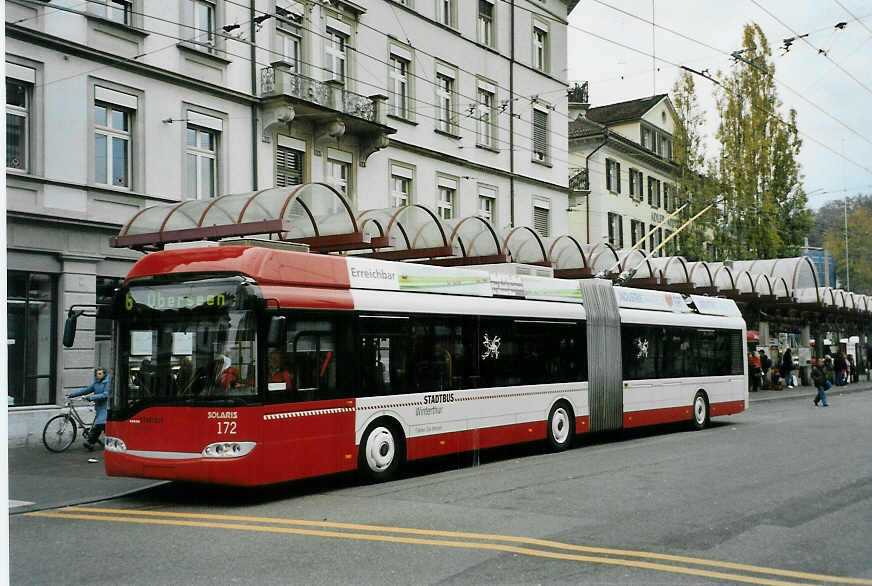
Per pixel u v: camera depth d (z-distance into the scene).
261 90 21.69
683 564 6.85
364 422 11.53
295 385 10.49
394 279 12.44
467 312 13.68
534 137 32.94
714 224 40.88
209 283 10.24
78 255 17.25
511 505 9.67
